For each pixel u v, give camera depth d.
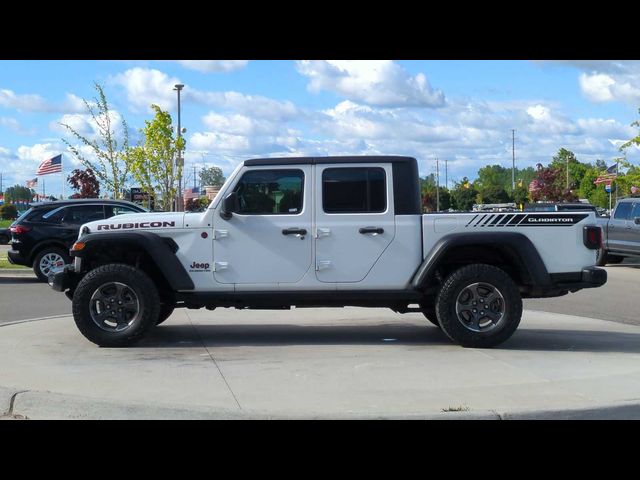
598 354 8.52
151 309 8.66
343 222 8.73
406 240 8.71
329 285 8.75
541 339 9.61
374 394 6.58
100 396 6.47
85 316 8.65
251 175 8.80
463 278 8.54
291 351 8.60
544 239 8.66
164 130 32.44
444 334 9.79
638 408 6.22
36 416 6.21
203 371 7.49
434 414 5.86
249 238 8.75
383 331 10.15
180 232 8.77
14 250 17.22
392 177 8.77
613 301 14.73
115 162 30.86
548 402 6.30
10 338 9.51
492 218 8.68
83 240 8.65
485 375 7.32
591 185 64.88
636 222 21.05
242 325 10.70
